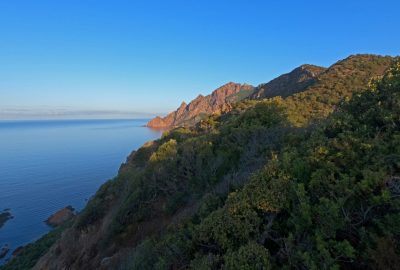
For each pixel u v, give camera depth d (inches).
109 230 551.5
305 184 234.1
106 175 3425.2
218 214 254.4
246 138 547.8
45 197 2527.1
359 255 169.8
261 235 217.8
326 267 163.8
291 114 714.2
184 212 418.3
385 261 150.9
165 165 608.1
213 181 477.4
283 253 194.7
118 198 770.8
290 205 230.2
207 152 561.3
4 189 2768.2
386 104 258.5
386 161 204.5
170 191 541.0
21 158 4667.8
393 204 172.6
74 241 686.5
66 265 603.8
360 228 179.2
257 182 254.8
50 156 4869.6
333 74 1550.2
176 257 257.0
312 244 185.5
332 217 181.0
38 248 1157.7
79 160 4473.4
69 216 2049.7
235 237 227.1
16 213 2138.3
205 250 247.6
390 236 160.1
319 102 1090.7
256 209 238.4
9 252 1535.4
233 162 502.3
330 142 251.6
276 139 456.1
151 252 301.6
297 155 270.8
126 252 443.2
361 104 287.4
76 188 2842.0
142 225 518.9
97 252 553.6
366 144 225.5
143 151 1261.1
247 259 190.2
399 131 231.9
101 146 6274.6
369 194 185.3
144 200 557.3
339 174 211.8
